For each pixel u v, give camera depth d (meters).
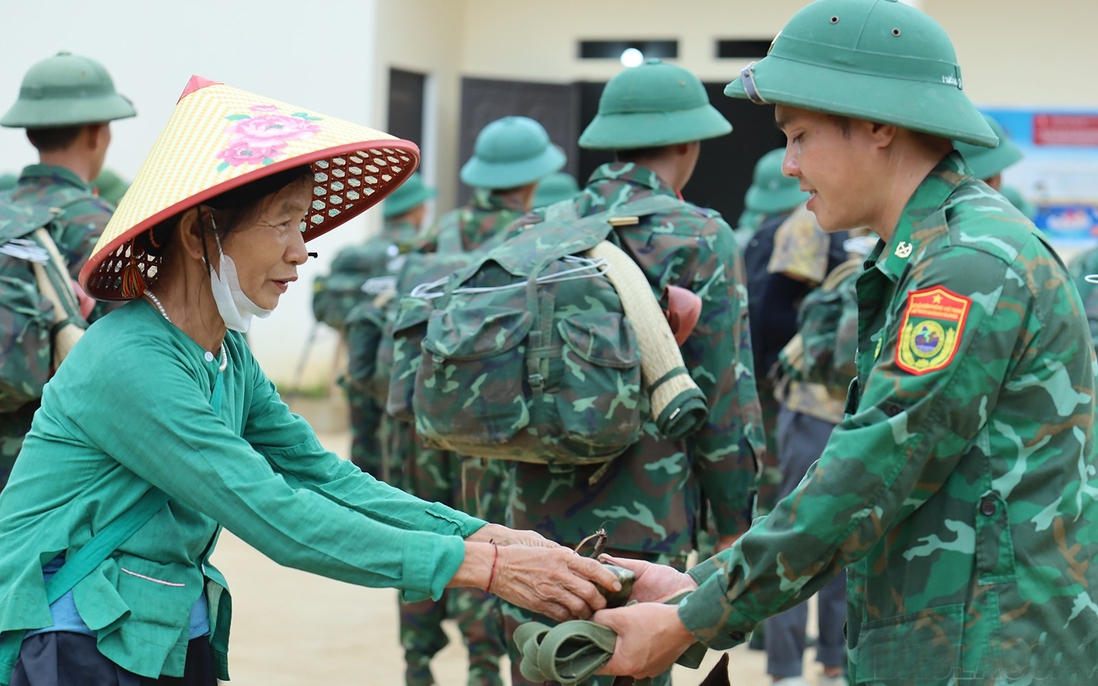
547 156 5.36
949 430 1.84
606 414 2.90
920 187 1.99
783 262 5.27
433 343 3.02
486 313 3.03
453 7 12.66
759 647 5.60
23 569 2.01
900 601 1.92
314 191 2.38
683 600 2.09
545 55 12.85
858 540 1.88
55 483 2.05
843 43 1.98
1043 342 1.85
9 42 11.09
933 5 11.21
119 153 11.12
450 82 12.70
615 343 2.92
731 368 3.12
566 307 3.00
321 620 5.90
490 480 4.36
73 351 2.10
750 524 3.18
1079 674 1.86
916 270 1.91
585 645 2.14
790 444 4.93
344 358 10.36
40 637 2.01
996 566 1.84
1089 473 1.90
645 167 3.35
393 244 7.01
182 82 11.10
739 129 14.19
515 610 3.13
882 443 1.84
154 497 2.09
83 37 11.10
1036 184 11.18
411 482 4.97
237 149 2.00
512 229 3.47
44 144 4.09
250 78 11.10
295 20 11.03
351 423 5.59
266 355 10.98
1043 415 1.86
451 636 5.88
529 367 2.96
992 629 1.83
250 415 2.38
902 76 1.96
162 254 2.12
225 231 2.05
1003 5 11.09
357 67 11.02
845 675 4.89
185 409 2.02
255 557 7.23
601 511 3.08
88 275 1.98
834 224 2.06
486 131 5.40
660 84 3.35
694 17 12.55
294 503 2.04
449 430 3.02
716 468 3.13
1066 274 1.92
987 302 1.82
